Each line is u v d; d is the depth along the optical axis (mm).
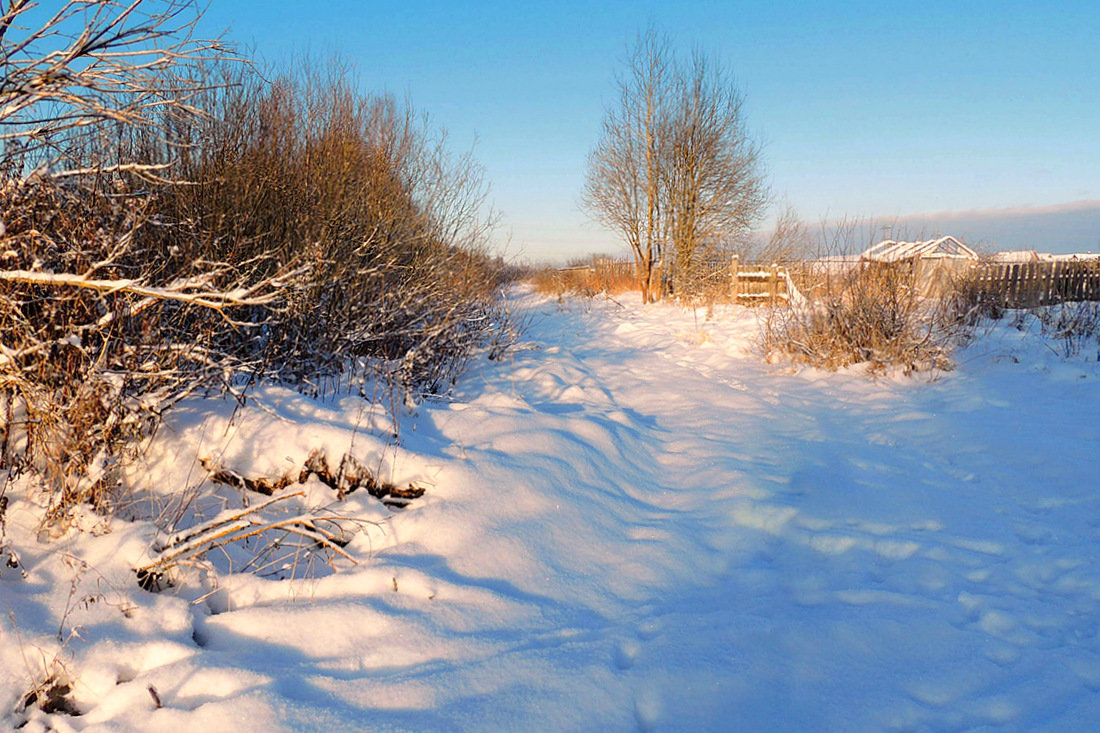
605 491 4578
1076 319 10891
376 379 5961
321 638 2695
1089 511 4410
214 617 2744
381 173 7957
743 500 4520
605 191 22547
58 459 3059
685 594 3371
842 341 9281
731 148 22125
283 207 6238
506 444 4816
